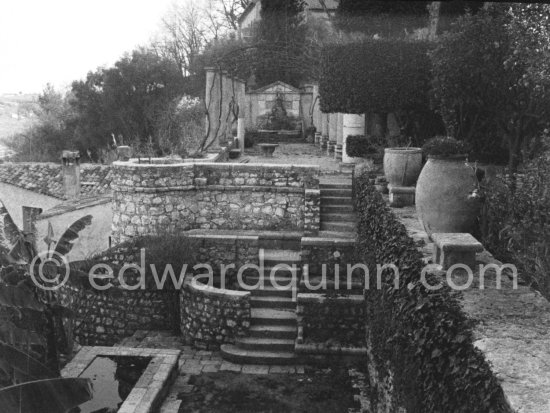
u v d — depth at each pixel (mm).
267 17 32438
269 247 14812
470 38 10430
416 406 5605
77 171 21703
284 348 12219
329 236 14516
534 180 6867
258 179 15438
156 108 33312
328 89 16172
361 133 19859
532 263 6207
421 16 17656
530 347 4168
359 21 18547
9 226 10367
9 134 45688
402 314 6637
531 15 9758
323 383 11133
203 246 14570
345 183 16328
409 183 11375
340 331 12125
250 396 10633
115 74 33781
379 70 15453
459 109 12352
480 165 12703
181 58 46312
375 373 9570
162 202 15219
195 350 12898
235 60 26094
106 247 18391
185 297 13344
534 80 9117
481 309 4961
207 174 15555
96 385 10805
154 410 9875
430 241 7656
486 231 7777
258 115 32312
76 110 37156
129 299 14188
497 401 3621
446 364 4664
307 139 30031
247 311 12539
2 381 8727
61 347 11180
